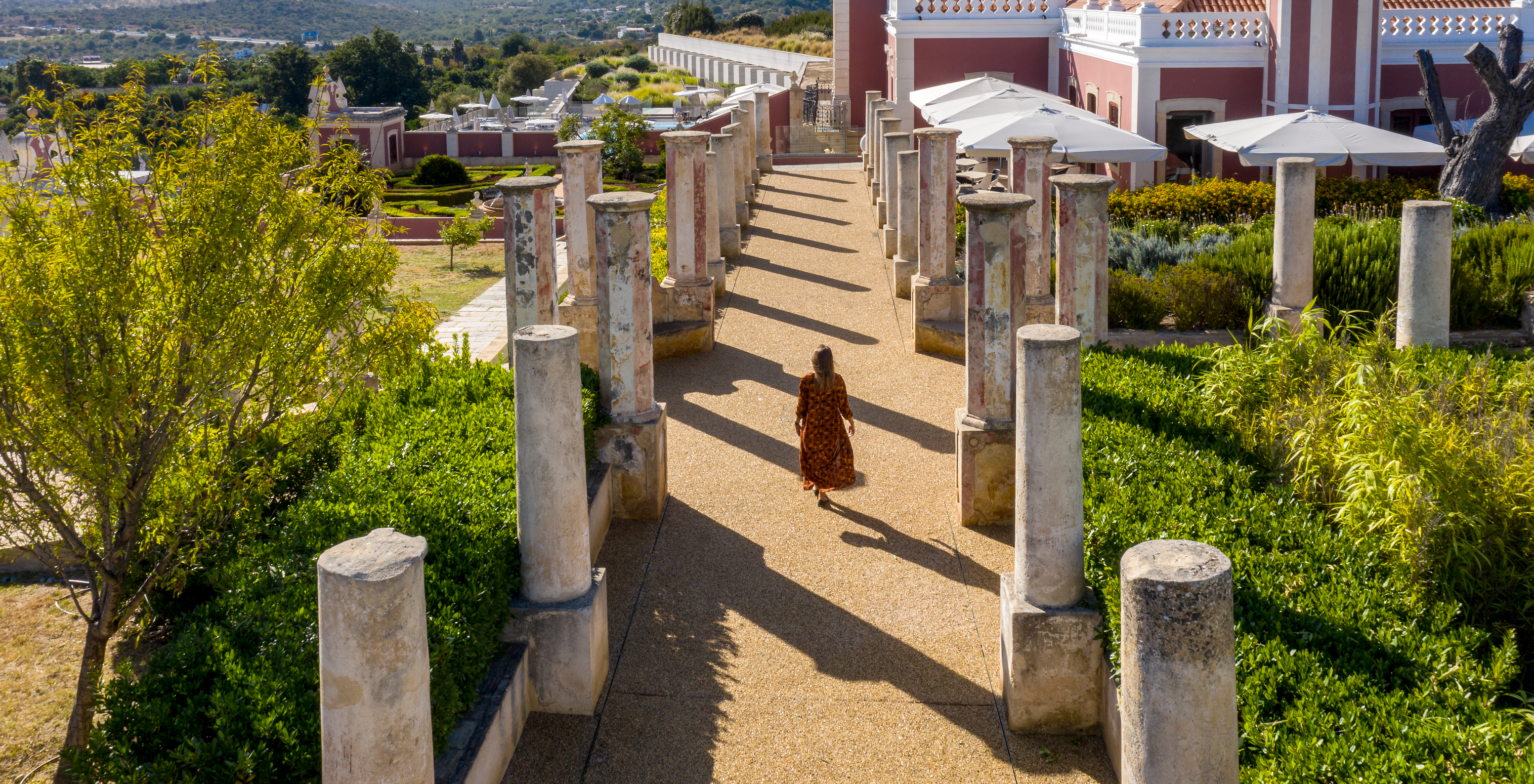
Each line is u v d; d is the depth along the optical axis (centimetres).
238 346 685
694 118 5650
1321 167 2423
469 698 557
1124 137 1875
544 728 609
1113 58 2647
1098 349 1021
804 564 784
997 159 2483
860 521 852
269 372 740
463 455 775
